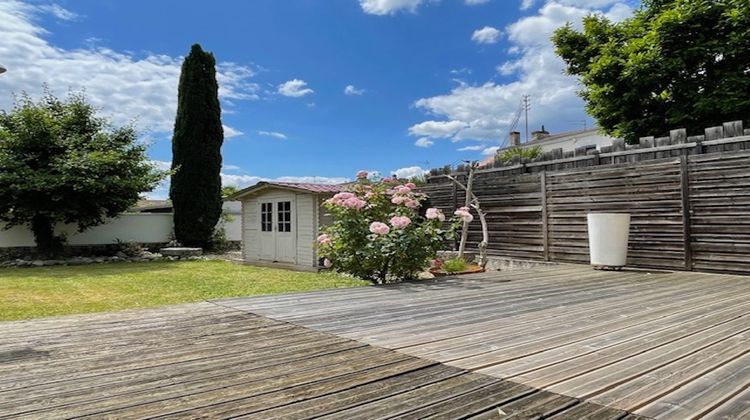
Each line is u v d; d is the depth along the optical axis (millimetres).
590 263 6566
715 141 5586
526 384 1856
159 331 2836
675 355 2229
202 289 6578
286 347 2463
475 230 8562
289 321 3115
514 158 8094
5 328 2908
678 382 1854
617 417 1529
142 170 12594
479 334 2723
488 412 1583
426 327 2920
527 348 2402
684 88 10305
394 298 4047
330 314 3350
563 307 3568
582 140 22703
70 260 11258
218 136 14359
